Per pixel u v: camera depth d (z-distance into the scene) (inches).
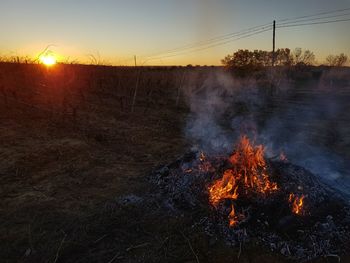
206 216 211.3
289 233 195.9
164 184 264.7
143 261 171.0
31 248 179.0
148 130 470.9
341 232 199.0
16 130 388.8
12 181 266.7
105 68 845.8
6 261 168.4
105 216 213.5
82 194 249.4
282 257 179.0
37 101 546.9
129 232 197.3
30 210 220.7
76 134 407.5
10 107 477.1
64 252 176.6
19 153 321.4
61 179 276.5
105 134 422.9
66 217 212.7
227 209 211.6
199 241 188.7
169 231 197.8
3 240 185.5
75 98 628.7
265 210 210.2
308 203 217.8
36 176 280.2
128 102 676.7
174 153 368.5
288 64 1701.5
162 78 975.6
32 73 711.1
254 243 189.3
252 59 1728.6
